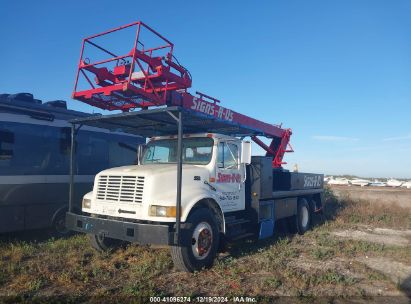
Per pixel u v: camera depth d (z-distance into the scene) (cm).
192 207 655
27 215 866
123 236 639
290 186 1055
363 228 1228
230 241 791
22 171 859
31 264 684
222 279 628
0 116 831
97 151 1017
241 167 841
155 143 858
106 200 691
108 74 826
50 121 922
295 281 627
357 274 685
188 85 842
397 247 908
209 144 773
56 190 920
